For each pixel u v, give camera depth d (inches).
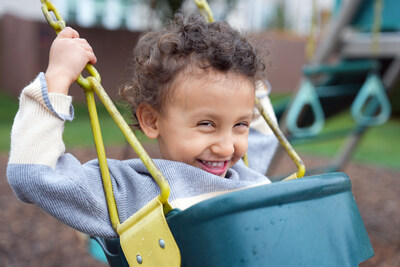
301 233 31.5
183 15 53.0
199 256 30.4
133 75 51.5
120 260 37.4
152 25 253.8
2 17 360.8
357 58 131.6
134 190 41.3
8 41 354.3
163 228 31.8
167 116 41.8
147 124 44.4
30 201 37.4
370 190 152.3
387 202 138.7
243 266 29.8
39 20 317.7
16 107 299.1
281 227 31.0
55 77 38.2
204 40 41.6
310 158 199.9
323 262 31.6
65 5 336.5
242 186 43.5
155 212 32.9
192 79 40.1
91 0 344.2
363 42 124.9
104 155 38.1
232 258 29.9
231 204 30.4
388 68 132.0
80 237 93.1
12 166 36.2
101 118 274.1
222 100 39.8
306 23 621.9
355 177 169.3
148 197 40.9
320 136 111.7
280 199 31.5
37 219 117.9
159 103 42.3
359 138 135.6
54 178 36.5
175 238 31.5
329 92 121.7
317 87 124.3
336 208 34.1
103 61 309.3
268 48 57.4
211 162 42.6
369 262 92.7
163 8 248.8
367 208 132.8
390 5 128.1
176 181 41.6
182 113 40.6
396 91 293.3
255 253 30.1
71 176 37.5
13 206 125.9
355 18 132.9
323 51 130.0
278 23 596.7
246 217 30.5
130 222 35.0
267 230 30.7
